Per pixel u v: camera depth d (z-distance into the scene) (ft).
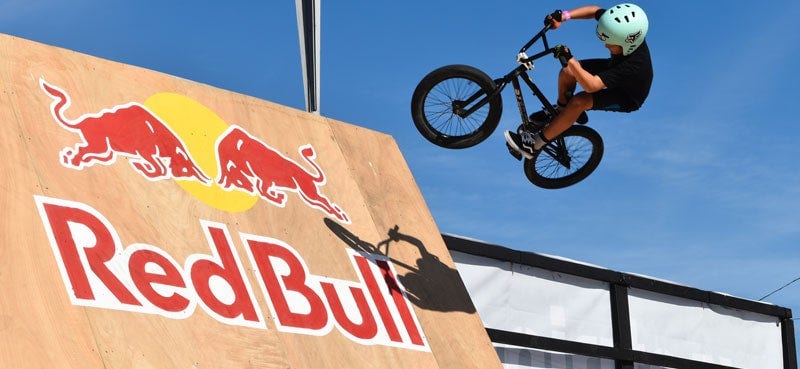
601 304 41.14
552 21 29.14
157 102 29.63
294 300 27.78
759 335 45.65
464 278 37.68
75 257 23.95
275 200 30.22
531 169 32.12
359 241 31.45
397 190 34.91
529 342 38.32
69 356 21.85
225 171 29.60
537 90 30.07
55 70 27.91
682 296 43.42
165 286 25.16
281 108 33.53
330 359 27.04
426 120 30.30
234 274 26.99
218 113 31.09
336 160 33.68
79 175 25.84
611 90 29.99
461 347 30.94
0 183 24.02
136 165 27.45
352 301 29.27
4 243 22.93
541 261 39.45
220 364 24.49
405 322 30.17
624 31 28.78
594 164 31.94
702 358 43.57
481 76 29.55
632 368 41.06
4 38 27.53
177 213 27.22
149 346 23.48
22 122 25.80
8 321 21.58
